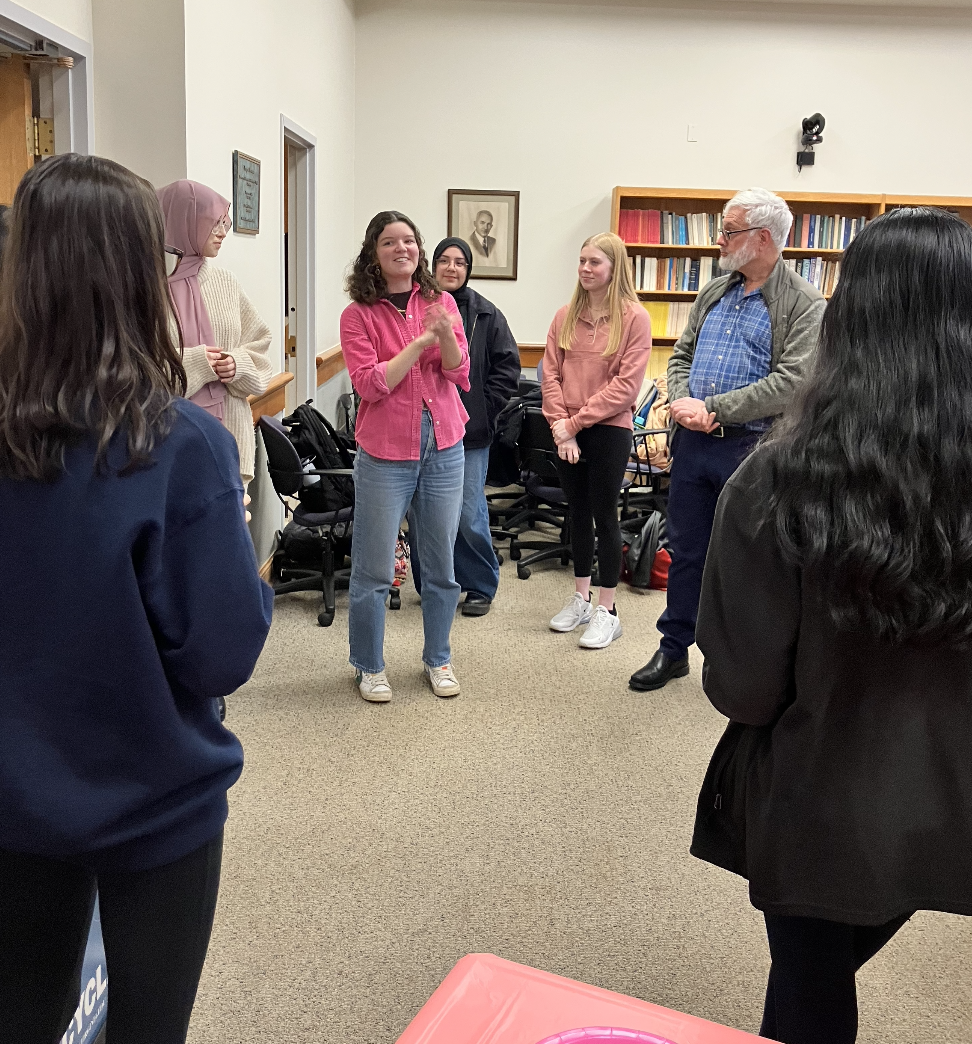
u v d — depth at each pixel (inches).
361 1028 67.0
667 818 96.5
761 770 45.5
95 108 119.7
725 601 43.2
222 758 42.8
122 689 38.8
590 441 137.5
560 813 96.9
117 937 42.2
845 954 44.8
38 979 42.6
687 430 117.5
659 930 78.9
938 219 39.0
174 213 106.7
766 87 258.8
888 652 40.0
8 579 37.6
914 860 41.3
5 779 37.7
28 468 36.4
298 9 186.5
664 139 261.6
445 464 115.5
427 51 256.2
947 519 36.5
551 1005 38.2
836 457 38.2
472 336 146.6
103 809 38.9
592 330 136.6
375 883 84.1
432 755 108.5
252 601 40.8
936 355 37.7
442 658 126.3
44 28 103.2
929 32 255.4
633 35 256.1
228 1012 68.0
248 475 114.8
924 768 40.7
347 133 247.9
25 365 37.0
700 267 260.7
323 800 98.0
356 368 109.3
